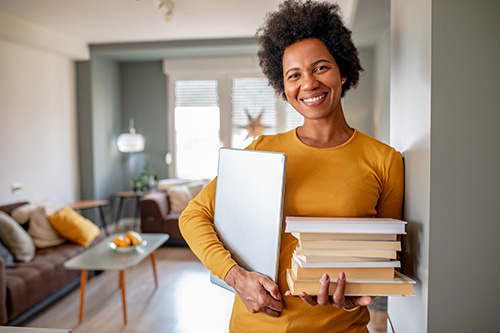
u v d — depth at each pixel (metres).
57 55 5.20
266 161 0.98
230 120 6.18
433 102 0.87
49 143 5.02
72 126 5.51
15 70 4.45
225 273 0.99
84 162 5.65
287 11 1.05
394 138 1.29
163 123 6.42
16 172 4.46
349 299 0.93
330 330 1.01
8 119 4.35
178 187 5.63
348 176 1.01
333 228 0.90
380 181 1.05
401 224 0.90
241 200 1.04
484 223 0.87
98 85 5.76
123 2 3.86
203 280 3.87
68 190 5.41
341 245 0.90
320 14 1.01
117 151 6.36
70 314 3.09
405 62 1.11
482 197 0.87
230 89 6.14
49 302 3.19
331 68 1.00
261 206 0.98
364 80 5.08
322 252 0.90
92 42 5.47
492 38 0.85
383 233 0.90
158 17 4.37
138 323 2.95
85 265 2.80
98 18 4.38
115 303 3.31
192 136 6.29
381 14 3.60
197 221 1.09
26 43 4.48
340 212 1.00
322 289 0.87
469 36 0.85
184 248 5.02
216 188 1.12
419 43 0.95
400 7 1.18
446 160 0.87
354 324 1.04
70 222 3.75
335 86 1.01
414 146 1.00
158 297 3.45
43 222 3.70
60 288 3.34
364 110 5.11
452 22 0.86
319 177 1.02
